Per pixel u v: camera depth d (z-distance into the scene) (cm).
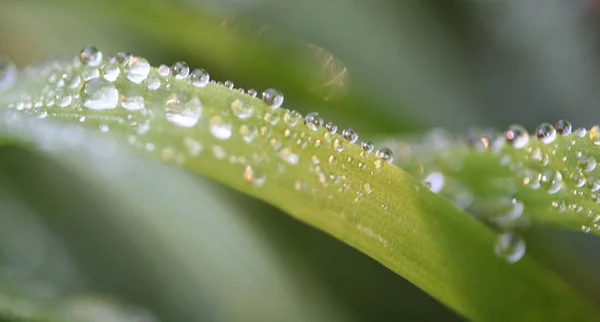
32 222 18
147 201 19
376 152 15
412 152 18
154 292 18
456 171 17
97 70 15
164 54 21
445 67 21
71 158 19
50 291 18
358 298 18
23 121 16
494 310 15
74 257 18
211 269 18
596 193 15
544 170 15
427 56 22
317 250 19
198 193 19
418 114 20
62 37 21
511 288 15
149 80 15
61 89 15
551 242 19
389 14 22
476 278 15
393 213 15
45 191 19
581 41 22
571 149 15
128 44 21
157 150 15
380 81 21
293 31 21
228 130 15
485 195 17
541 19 22
